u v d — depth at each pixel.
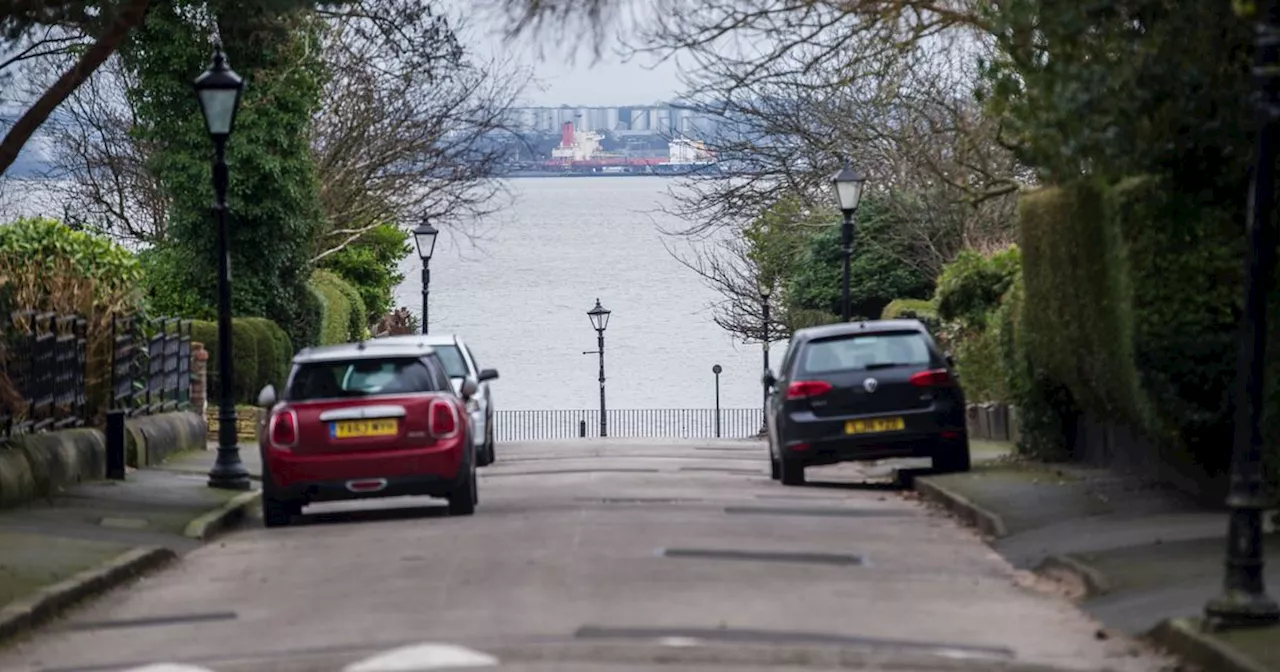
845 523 43.34
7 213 110.12
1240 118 38.47
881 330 55.47
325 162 109.75
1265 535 34.78
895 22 50.62
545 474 64.75
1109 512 41.19
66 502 48.66
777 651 25.05
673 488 55.28
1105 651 26.34
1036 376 54.62
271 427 45.62
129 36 74.06
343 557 37.59
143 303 71.19
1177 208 39.34
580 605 29.27
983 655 25.48
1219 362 39.31
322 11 72.38
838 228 105.50
